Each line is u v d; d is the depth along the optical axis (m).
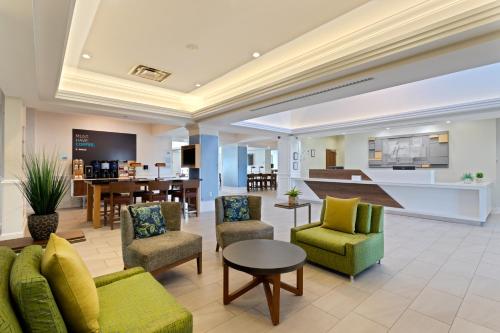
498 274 3.20
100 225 5.64
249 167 19.41
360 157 10.27
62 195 2.52
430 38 2.67
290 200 4.69
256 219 4.14
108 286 1.91
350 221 3.44
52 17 2.24
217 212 3.94
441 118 6.27
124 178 8.32
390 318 2.31
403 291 2.79
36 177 2.43
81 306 1.37
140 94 5.88
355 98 7.55
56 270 1.34
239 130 8.61
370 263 3.23
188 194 6.82
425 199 6.54
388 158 9.48
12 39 2.51
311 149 12.47
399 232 5.14
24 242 2.23
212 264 3.54
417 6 2.83
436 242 4.49
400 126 7.48
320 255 3.29
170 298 1.77
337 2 2.80
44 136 7.55
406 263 3.55
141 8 2.87
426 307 2.49
